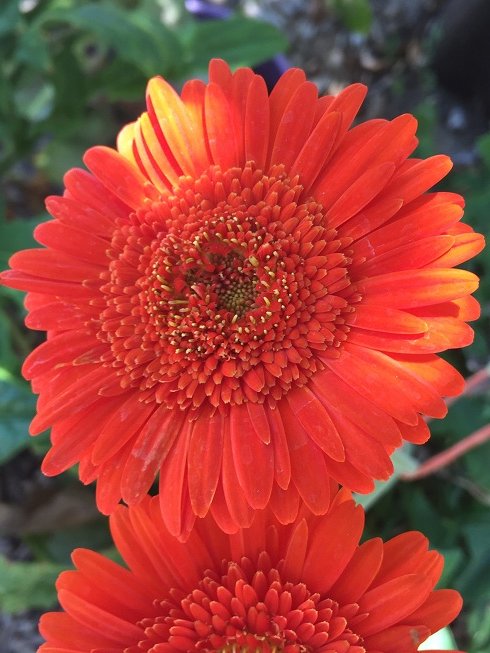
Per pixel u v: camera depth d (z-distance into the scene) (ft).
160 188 0.40
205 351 0.37
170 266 0.38
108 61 0.79
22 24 0.70
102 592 0.35
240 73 0.40
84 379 0.37
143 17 0.65
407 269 0.34
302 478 0.33
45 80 0.78
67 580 0.35
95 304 0.39
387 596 0.33
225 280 0.40
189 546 0.36
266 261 0.37
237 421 0.35
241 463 0.34
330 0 0.89
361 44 0.97
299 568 0.34
